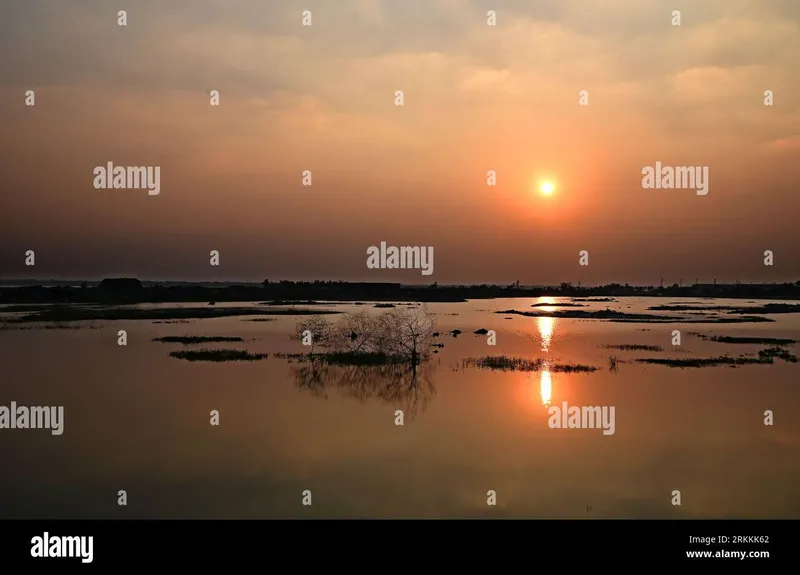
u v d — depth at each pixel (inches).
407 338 1464.1
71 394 1059.9
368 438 809.5
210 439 804.0
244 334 1942.7
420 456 737.0
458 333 2111.2
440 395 1061.8
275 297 4660.4
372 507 589.3
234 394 1063.0
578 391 1092.5
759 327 2377.0
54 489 636.1
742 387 1128.2
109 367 1315.2
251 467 699.4
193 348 1603.1
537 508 588.4
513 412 945.5
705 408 965.2
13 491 631.2
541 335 2063.2
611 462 717.9
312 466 703.1
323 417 915.4
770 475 676.7
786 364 1393.9
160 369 1299.2
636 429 852.0
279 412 941.2
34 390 1090.1
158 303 3742.6
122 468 696.4
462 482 653.9
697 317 3019.2
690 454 746.8
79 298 3863.2
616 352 1600.6
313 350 1568.7
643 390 1104.8
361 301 4416.8
